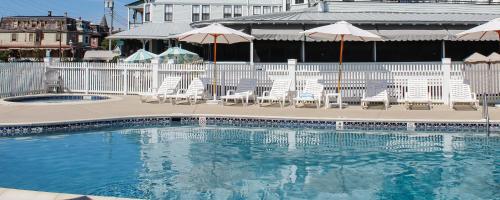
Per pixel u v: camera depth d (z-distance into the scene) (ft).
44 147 36.86
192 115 49.26
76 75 79.92
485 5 99.04
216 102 62.85
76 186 26.37
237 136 42.75
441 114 49.55
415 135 42.60
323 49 87.30
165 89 65.21
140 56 89.97
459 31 83.46
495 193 25.16
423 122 44.62
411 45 87.51
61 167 30.71
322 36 66.90
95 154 34.65
